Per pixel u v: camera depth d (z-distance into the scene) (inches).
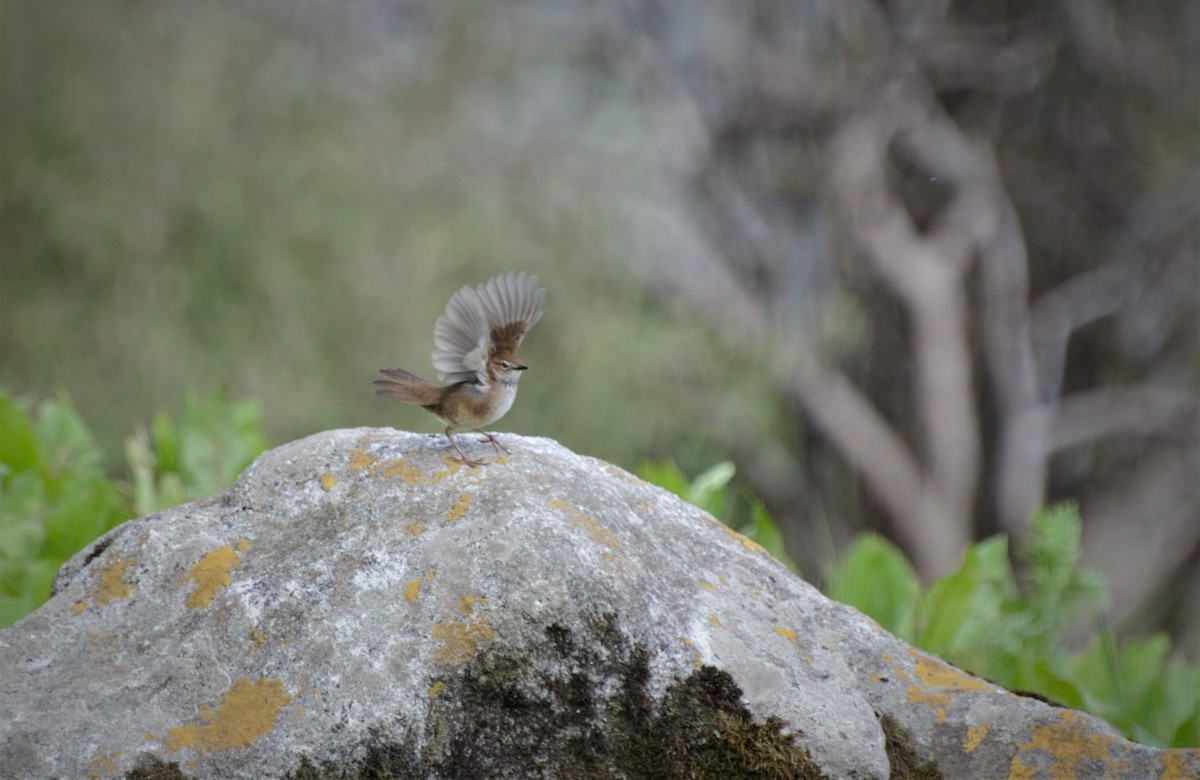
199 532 176.4
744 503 364.2
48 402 288.4
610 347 705.6
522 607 158.6
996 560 261.1
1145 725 265.3
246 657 160.7
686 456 729.6
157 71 745.6
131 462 272.5
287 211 721.6
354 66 783.1
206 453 273.7
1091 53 776.3
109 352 697.0
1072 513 263.1
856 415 780.6
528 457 183.8
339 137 748.6
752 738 156.6
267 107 749.9
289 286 706.8
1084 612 362.3
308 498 179.0
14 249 711.7
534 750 155.6
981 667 248.7
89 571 173.2
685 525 184.7
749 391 737.0
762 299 782.5
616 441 698.8
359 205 731.4
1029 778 162.1
